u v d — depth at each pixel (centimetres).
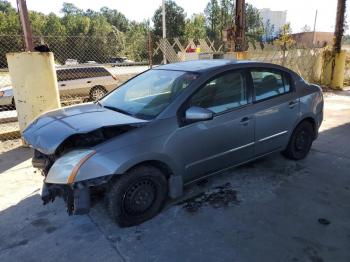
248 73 401
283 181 423
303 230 317
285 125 445
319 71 1357
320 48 1365
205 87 360
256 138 410
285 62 1262
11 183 439
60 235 320
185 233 316
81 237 315
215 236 311
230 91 382
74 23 5544
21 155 552
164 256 285
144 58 1495
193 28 5478
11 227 335
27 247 303
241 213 349
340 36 1248
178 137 334
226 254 285
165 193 346
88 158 289
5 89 1191
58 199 387
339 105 941
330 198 379
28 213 361
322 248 290
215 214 347
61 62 1356
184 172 350
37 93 554
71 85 1262
